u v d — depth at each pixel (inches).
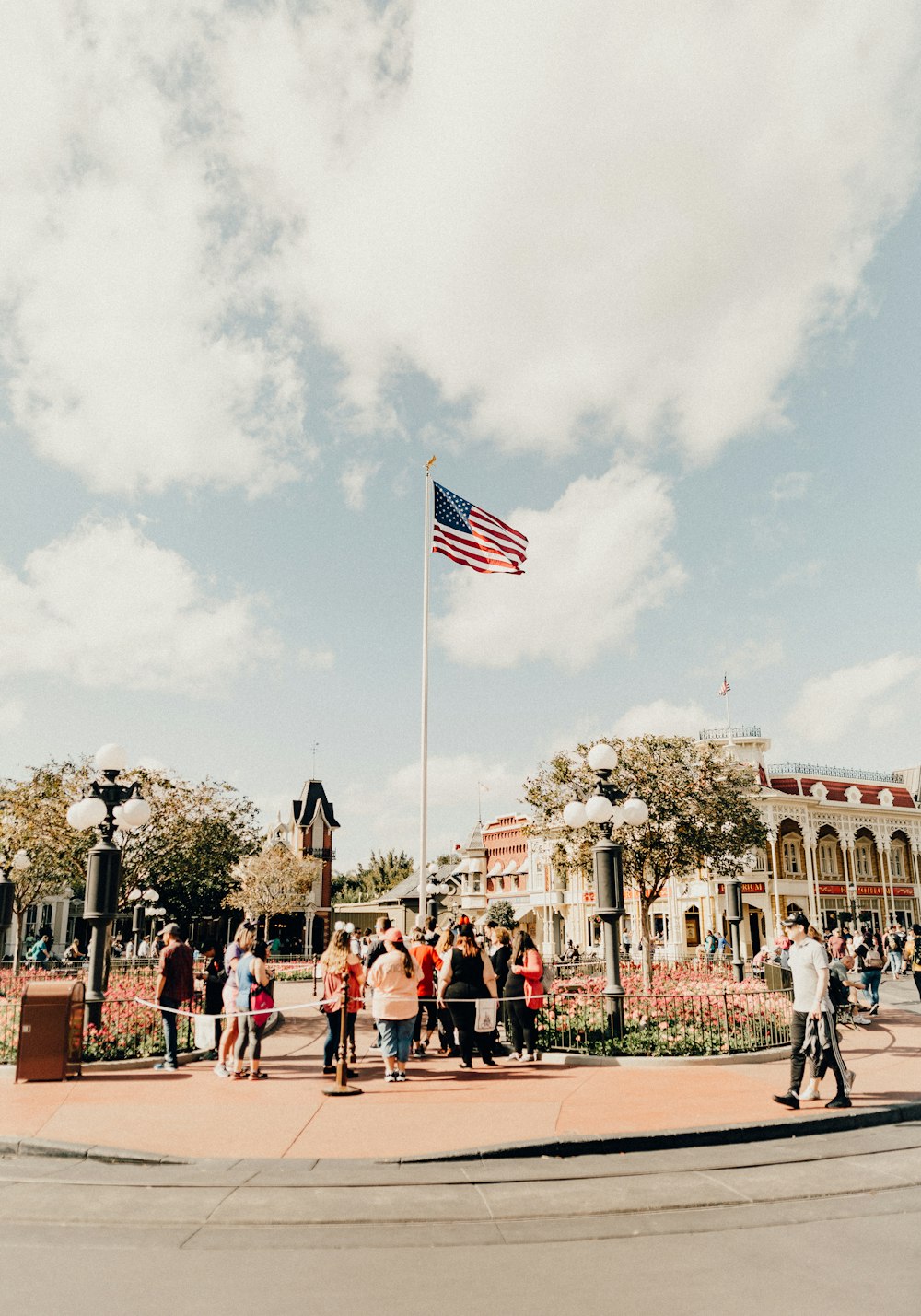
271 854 1876.2
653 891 1052.5
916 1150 300.2
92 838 1145.4
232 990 420.2
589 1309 176.7
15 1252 209.3
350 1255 207.8
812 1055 348.8
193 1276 193.8
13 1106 347.9
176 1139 299.0
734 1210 241.0
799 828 1991.9
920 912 2191.2
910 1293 183.9
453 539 772.0
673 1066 439.8
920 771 2330.2
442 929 555.8
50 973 784.9
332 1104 350.3
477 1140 295.3
